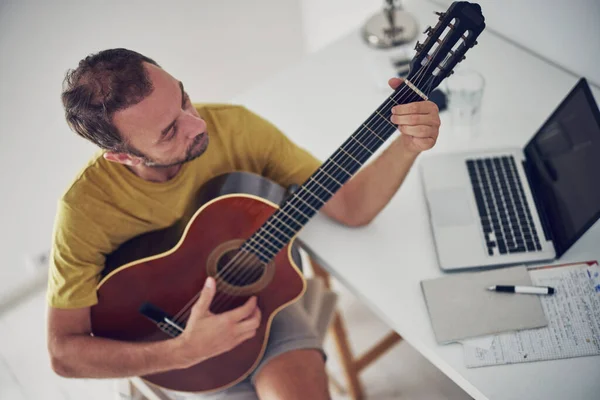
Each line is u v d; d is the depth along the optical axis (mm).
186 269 1270
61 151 1889
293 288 1296
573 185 1161
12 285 2086
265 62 2186
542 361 1120
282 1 2025
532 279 1195
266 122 1304
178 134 1127
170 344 1237
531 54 1509
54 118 1811
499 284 1196
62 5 1645
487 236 1248
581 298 1164
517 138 1391
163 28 1870
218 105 1278
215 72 2100
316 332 1437
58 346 1259
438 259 1247
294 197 1217
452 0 1575
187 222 1284
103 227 1252
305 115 1512
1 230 1946
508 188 1298
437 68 1125
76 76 1084
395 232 1301
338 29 2053
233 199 1253
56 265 1248
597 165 1090
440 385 1837
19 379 1979
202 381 1333
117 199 1239
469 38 1001
